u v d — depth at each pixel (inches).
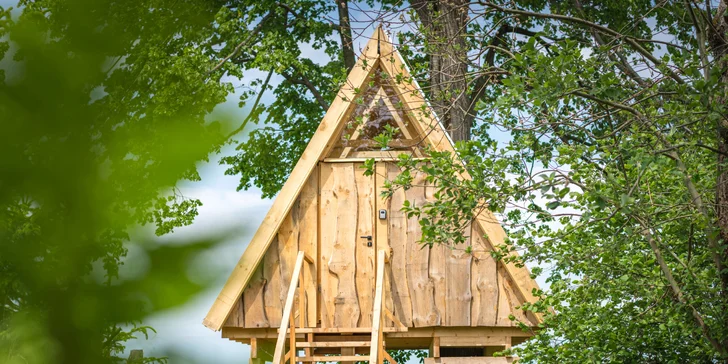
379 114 399.2
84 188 37.5
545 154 290.0
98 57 38.2
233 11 584.7
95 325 36.3
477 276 385.4
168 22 39.8
